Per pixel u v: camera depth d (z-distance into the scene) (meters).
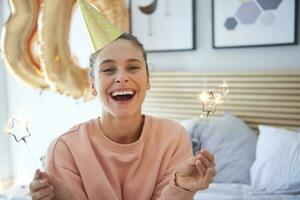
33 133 3.42
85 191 0.89
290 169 1.66
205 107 0.87
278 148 1.78
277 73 2.11
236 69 2.31
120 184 0.91
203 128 2.06
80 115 3.09
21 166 3.55
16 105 3.47
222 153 1.95
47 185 0.73
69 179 0.87
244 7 2.21
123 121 0.90
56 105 3.23
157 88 2.59
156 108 2.61
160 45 2.57
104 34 0.90
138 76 0.88
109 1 2.25
